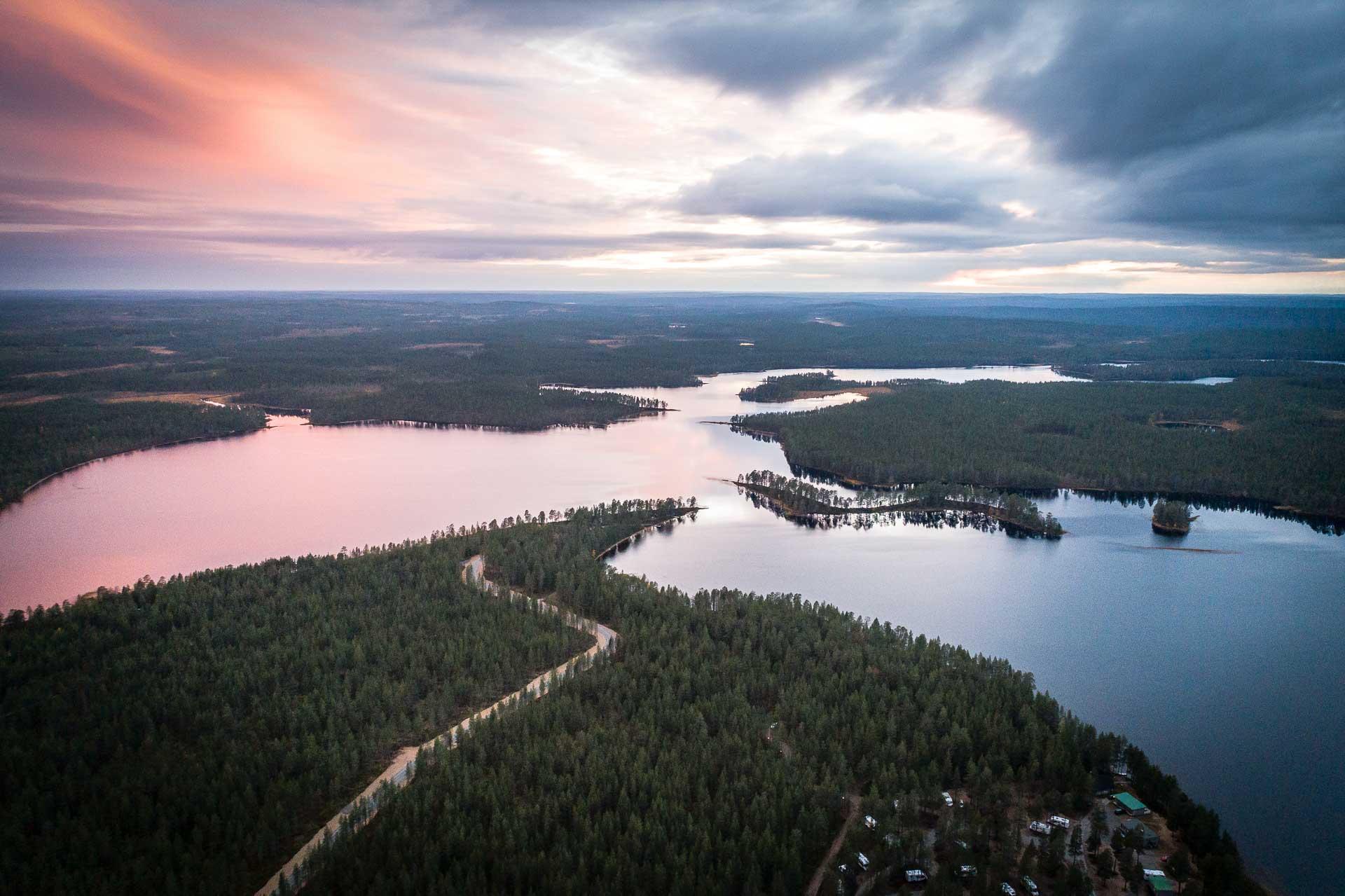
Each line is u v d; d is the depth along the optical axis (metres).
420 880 103.88
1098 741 138.25
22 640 163.12
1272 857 123.31
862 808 123.06
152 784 120.19
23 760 123.44
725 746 131.88
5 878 101.12
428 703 145.12
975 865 111.56
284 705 140.88
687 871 105.25
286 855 112.50
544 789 121.88
